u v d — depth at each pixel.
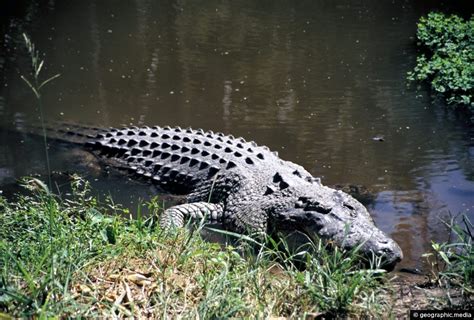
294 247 8.97
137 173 11.86
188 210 10.02
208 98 15.34
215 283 6.39
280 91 15.66
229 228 10.04
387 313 6.61
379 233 8.24
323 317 6.38
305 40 19.91
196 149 11.73
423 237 8.98
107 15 22.98
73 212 8.56
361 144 12.63
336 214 8.62
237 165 10.88
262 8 24.02
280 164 10.91
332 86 15.97
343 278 6.91
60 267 6.21
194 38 20.19
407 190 10.63
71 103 15.16
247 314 6.12
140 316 5.95
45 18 22.50
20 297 5.60
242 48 19.17
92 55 18.61
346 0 25.17
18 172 11.56
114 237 7.22
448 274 7.12
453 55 16.59
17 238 7.11
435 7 23.73
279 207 9.39
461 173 11.25
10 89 15.98
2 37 20.12
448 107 14.51
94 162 12.34
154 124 13.95
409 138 12.87
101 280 6.38
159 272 6.61
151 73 17.12
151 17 22.72
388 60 17.88
